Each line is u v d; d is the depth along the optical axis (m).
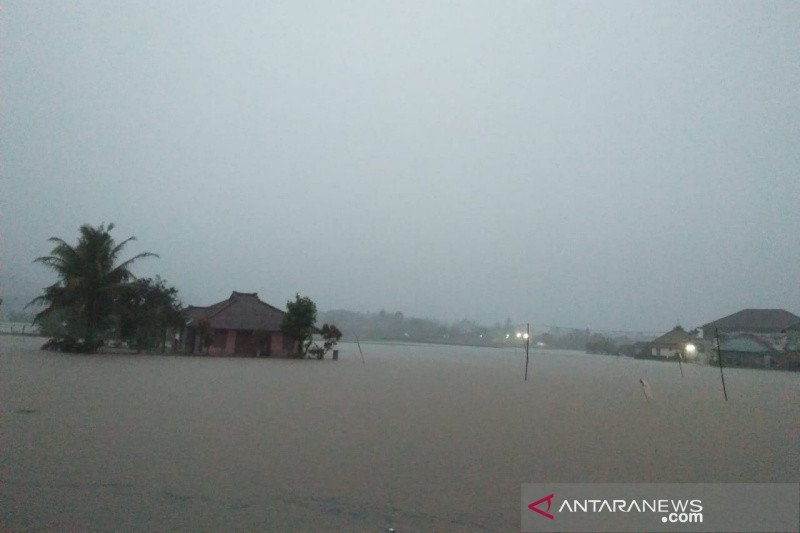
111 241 34.56
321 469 7.88
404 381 22.59
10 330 60.12
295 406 13.85
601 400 18.23
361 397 16.39
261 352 38.88
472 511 6.39
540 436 11.00
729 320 66.38
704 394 21.95
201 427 10.52
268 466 7.93
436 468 8.18
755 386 26.91
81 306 33.06
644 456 9.39
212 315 39.62
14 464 7.48
